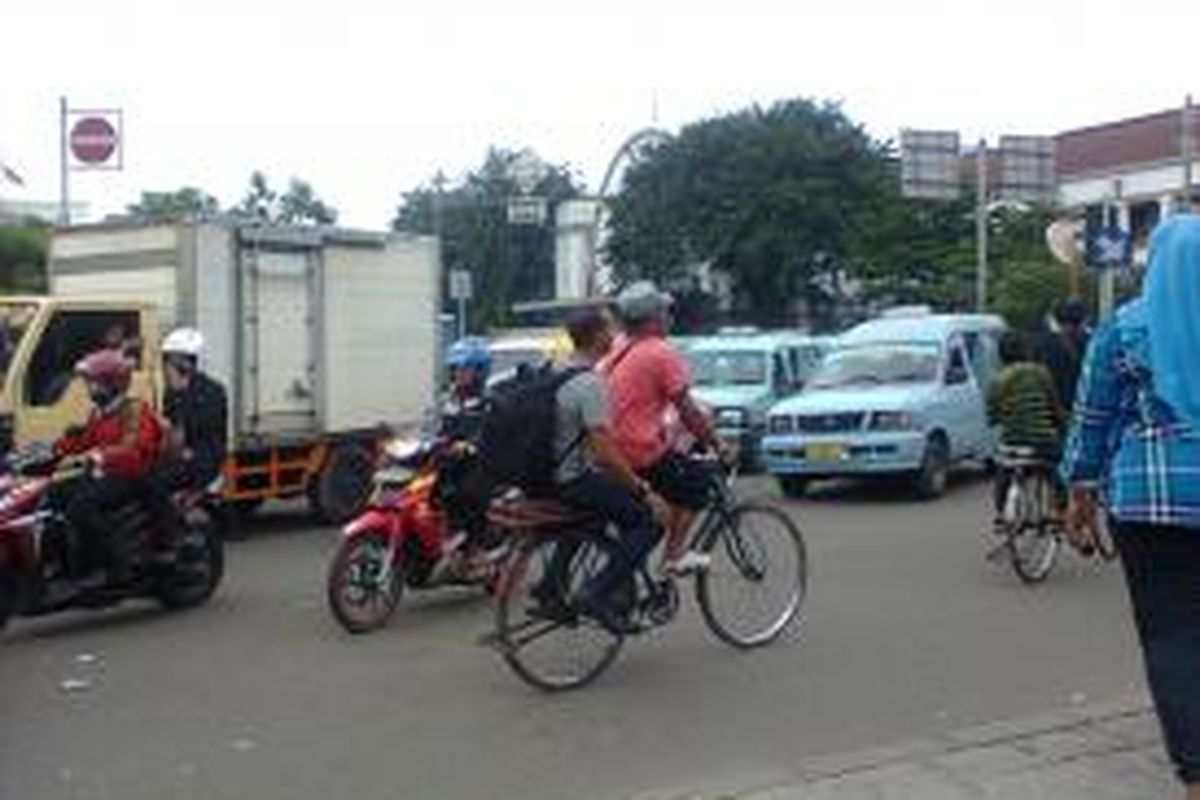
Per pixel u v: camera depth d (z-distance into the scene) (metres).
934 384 21.62
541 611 9.93
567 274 74.94
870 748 8.48
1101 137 65.00
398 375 20.75
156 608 13.36
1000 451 14.24
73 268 19.11
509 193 77.88
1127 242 24.25
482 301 79.69
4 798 8.03
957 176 40.31
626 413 10.54
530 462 9.82
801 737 8.84
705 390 25.69
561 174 78.88
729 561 11.15
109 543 12.52
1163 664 5.94
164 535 12.96
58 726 9.44
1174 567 5.93
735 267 60.88
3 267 38.22
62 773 8.46
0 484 12.10
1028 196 39.19
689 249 61.16
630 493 10.02
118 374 12.78
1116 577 14.23
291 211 72.62
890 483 22.33
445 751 8.73
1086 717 8.77
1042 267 43.44
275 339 19.22
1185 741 5.89
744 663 10.70
